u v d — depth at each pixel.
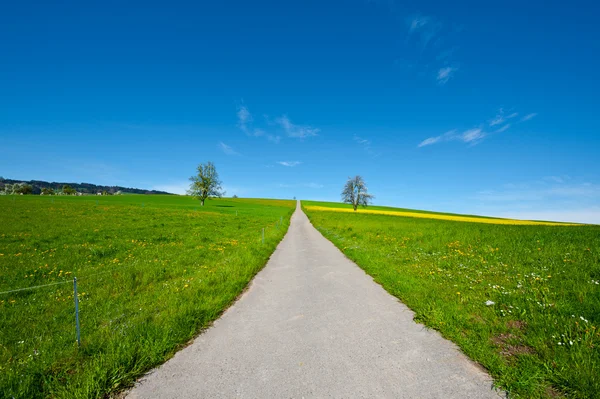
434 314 5.90
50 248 14.80
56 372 4.11
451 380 3.92
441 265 10.91
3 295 7.82
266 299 7.67
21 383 3.76
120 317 6.09
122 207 43.97
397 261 12.13
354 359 4.51
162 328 5.37
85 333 5.35
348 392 3.69
